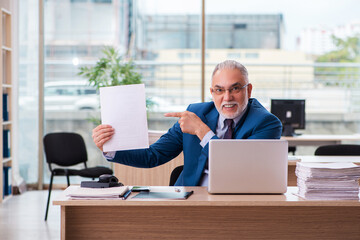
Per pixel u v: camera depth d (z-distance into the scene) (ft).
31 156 21.65
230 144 7.45
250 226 7.80
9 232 14.43
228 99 8.11
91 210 7.73
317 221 7.81
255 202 7.08
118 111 7.41
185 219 7.79
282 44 23.80
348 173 7.25
